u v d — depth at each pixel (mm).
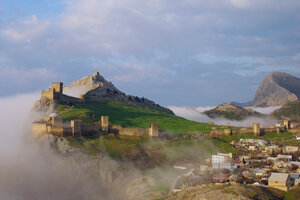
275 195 163625
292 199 162125
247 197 152375
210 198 157250
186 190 176750
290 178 184875
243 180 187625
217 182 184625
